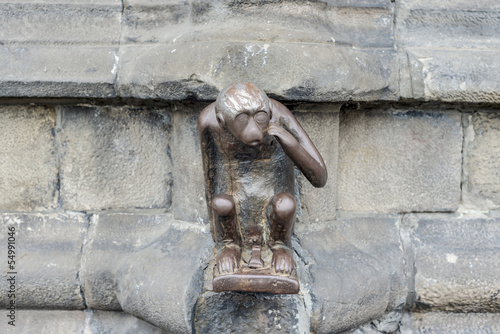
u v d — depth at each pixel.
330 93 1.28
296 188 1.42
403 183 1.56
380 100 1.40
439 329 1.54
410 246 1.54
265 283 1.15
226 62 1.24
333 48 1.32
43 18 1.44
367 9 1.44
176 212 1.50
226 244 1.24
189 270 1.32
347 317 1.32
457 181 1.57
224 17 1.33
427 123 1.54
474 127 1.55
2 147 1.55
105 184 1.55
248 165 1.22
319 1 1.37
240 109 1.03
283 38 1.28
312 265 1.35
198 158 1.41
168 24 1.41
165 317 1.29
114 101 1.47
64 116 1.53
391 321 1.51
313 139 1.40
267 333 1.30
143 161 1.53
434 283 1.48
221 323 1.31
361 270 1.38
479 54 1.41
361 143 1.54
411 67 1.40
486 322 1.54
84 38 1.42
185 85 1.26
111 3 1.44
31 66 1.38
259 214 1.24
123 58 1.39
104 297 1.49
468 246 1.53
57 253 1.52
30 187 1.57
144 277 1.36
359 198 1.57
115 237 1.53
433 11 1.46
